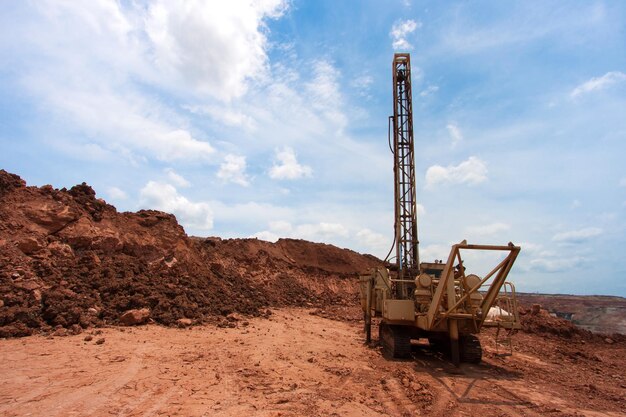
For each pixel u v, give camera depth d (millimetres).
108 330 14555
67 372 9492
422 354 14094
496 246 11391
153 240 24156
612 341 20438
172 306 18781
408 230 16031
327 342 16031
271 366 11281
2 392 7957
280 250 45625
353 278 45719
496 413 7988
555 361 14133
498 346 16812
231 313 21562
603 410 8461
